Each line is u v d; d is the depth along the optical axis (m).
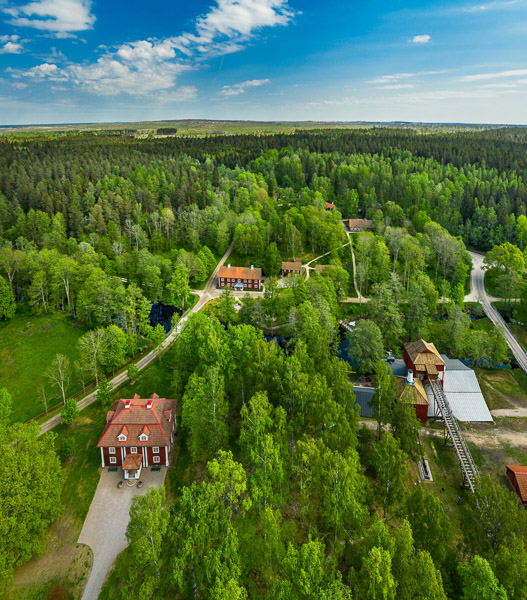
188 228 157.12
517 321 109.12
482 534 38.09
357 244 145.88
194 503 37.44
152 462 60.56
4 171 178.62
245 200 188.50
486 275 139.50
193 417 56.44
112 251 139.12
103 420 71.00
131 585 35.09
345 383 56.78
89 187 175.12
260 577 40.31
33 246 135.12
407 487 55.06
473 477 55.38
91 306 99.88
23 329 98.44
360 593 32.56
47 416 73.44
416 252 123.31
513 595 31.73
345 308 118.31
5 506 43.59
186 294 117.88
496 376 84.25
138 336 98.81
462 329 91.31
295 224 159.62
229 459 41.22
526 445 65.00
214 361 64.88
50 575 46.59
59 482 52.00
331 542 42.72
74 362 88.31
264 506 42.94
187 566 36.53
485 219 171.00
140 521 35.09
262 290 133.38
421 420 69.31
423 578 31.31
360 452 55.59
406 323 100.50
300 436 56.06
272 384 60.28
